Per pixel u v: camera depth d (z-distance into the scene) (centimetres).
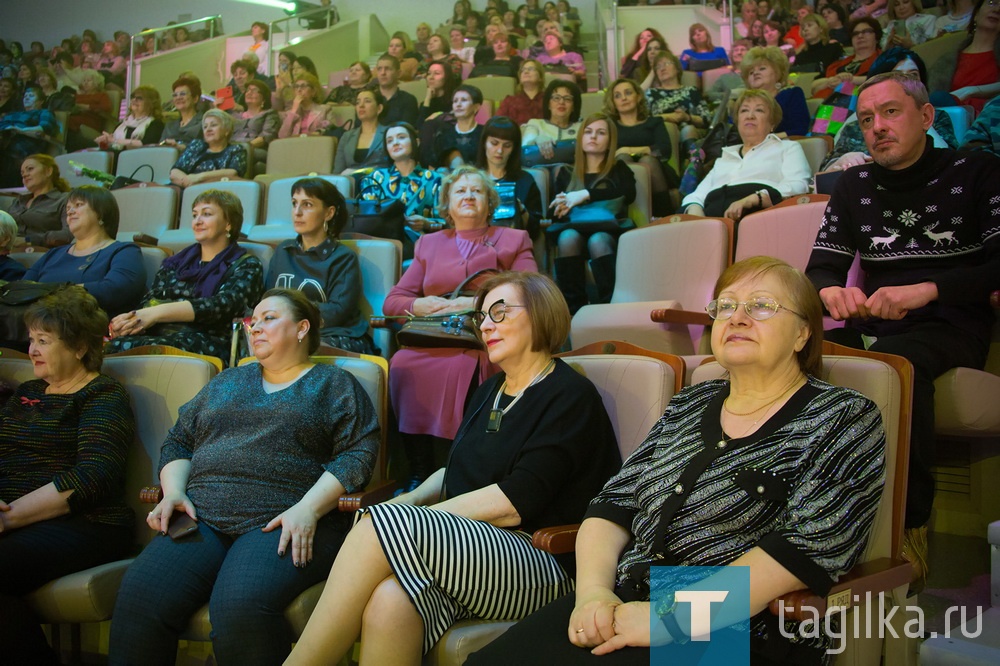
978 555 206
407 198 356
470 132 446
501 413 174
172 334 262
